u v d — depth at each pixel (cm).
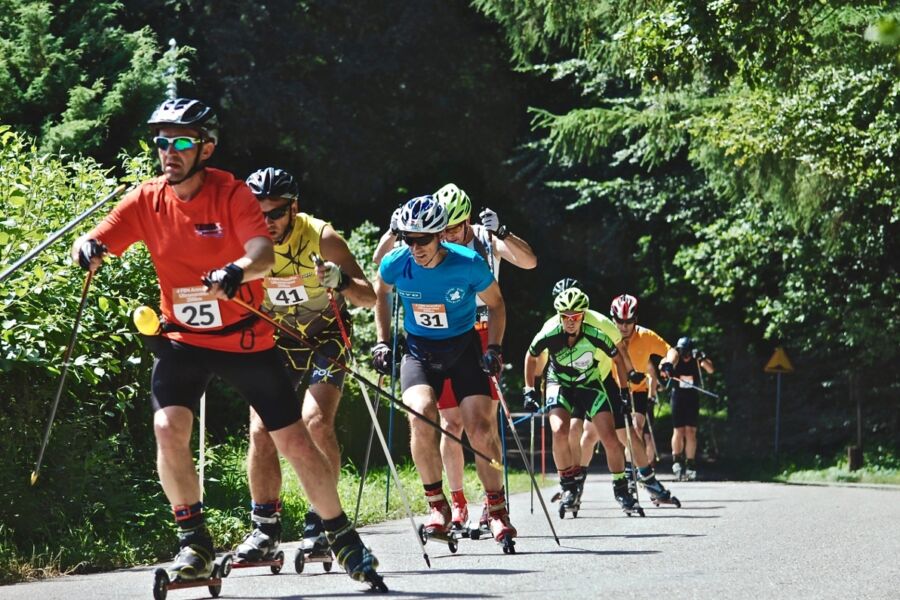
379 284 1725
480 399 1700
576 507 2366
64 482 1786
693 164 4891
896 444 5112
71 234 1917
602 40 4100
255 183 1487
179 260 1193
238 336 1209
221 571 1248
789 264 5116
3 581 1516
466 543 1848
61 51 3400
